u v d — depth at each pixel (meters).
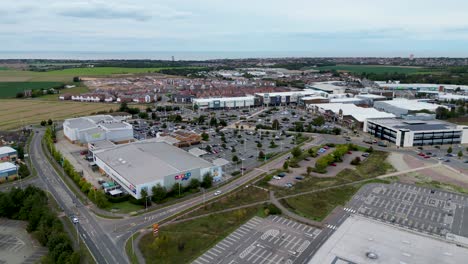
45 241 101.50
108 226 113.81
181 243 102.88
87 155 188.00
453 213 124.38
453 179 156.88
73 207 127.31
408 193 141.38
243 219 119.00
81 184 140.62
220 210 125.75
